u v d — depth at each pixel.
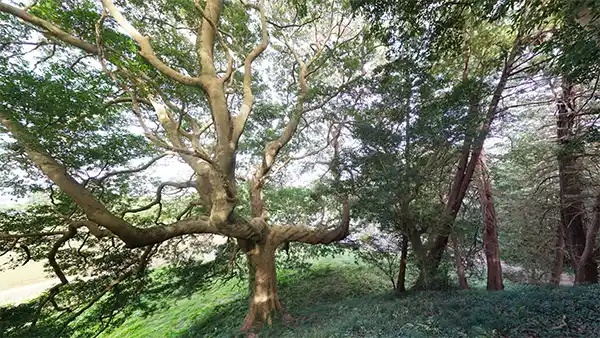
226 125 6.43
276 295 8.10
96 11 6.22
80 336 7.76
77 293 7.37
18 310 6.53
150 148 6.95
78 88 5.34
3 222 6.18
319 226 9.53
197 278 9.72
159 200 8.21
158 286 9.47
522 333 4.08
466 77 8.71
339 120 9.14
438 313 5.43
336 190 8.39
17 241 6.12
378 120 7.97
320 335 5.15
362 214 8.43
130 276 8.00
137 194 8.55
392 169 6.82
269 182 11.68
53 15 5.67
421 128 6.95
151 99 7.13
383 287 11.22
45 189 6.48
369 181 7.55
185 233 6.37
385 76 7.94
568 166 10.46
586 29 3.66
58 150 5.49
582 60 3.89
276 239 8.30
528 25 5.29
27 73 4.77
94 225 5.55
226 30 8.73
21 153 5.32
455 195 9.20
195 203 8.76
